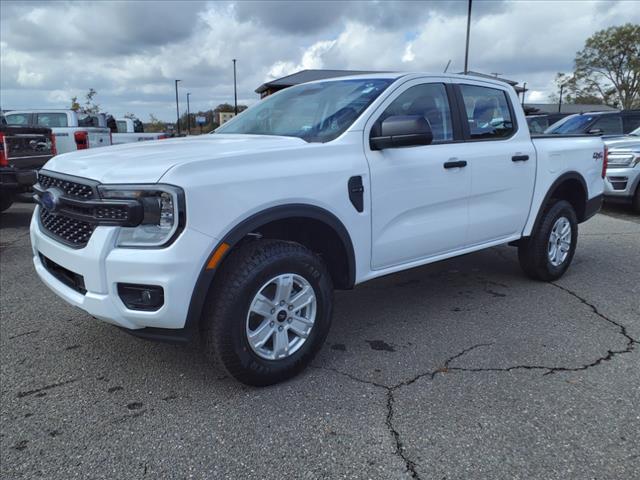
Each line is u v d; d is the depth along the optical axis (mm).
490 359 3361
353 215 3238
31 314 4195
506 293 4703
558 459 2355
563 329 3861
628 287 4871
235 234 2686
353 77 4016
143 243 2545
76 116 12172
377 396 2908
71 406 2830
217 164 2670
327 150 3164
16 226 7930
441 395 2912
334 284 3461
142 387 3027
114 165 2719
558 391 2945
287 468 2320
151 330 2691
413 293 4742
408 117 3201
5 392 2977
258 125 3912
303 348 3082
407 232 3621
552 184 4754
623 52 55875
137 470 2312
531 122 17250
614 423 2627
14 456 2406
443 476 2256
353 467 2320
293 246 2998
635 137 9500
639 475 2248
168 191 2482
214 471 2305
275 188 2840
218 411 2768
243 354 2807
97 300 2623
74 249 2752
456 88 4062
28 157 7520
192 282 2555
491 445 2459
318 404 2830
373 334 3793
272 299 2924
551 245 4895
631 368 3225
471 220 4078
